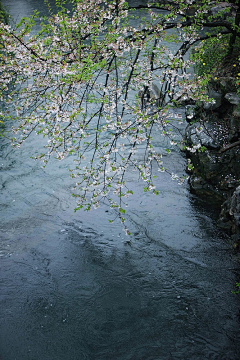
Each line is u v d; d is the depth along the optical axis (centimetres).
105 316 544
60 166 934
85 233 711
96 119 1132
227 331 508
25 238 702
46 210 780
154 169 895
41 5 2589
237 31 734
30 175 905
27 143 1047
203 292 573
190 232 699
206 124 820
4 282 608
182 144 962
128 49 441
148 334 512
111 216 754
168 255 650
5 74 475
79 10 488
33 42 458
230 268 614
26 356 489
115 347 497
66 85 455
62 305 565
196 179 803
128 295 577
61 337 515
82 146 1004
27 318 545
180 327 519
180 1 520
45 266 639
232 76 771
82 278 612
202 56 893
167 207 770
